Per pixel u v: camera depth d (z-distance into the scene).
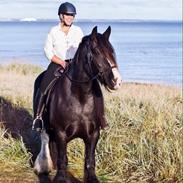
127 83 22.00
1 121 10.55
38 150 8.95
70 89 6.68
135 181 7.52
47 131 7.55
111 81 6.04
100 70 6.11
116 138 8.59
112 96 13.08
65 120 6.69
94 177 6.78
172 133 8.46
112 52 6.14
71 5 7.25
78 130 6.73
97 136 6.84
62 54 7.34
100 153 8.27
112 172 7.86
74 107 6.62
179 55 55.72
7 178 7.78
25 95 14.09
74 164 8.26
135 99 12.36
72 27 7.41
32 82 18.23
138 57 51.06
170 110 10.30
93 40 6.22
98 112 6.76
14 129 10.00
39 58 45.62
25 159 8.52
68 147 8.55
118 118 9.63
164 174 7.52
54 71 7.25
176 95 15.14
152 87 18.38
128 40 97.19
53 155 7.96
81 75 6.52
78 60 6.58
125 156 8.14
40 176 7.92
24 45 74.06
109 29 6.34
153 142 8.17
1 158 8.59
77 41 7.40
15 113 11.29
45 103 7.29
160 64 42.53
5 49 62.16
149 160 7.82
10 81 18.22
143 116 9.84
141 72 34.81
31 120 10.73
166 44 83.12
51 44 7.34
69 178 7.50
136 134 8.79
